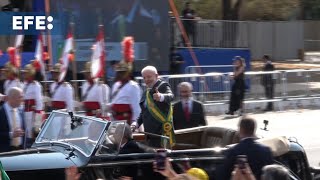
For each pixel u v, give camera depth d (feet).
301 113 81.41
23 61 65.77
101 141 28.63
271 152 27.20
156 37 77.46
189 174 25.79
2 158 28.73
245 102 81.35
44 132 32.42
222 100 80.02
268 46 170.40
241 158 23.58
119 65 45.55
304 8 192.65
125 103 45.09
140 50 75.92
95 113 51.21
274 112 82.43
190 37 92.48
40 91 49.34
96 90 51.06
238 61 77.61
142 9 76.23
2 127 36.99
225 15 138.10
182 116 40.24
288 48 173.99
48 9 68.13
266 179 21.11
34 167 28.09
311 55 182.29
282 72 84.33
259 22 168.66
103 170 28.48
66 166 28.25
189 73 86.74
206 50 91.81
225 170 27.07
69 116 31.53
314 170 31.58
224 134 33.73
